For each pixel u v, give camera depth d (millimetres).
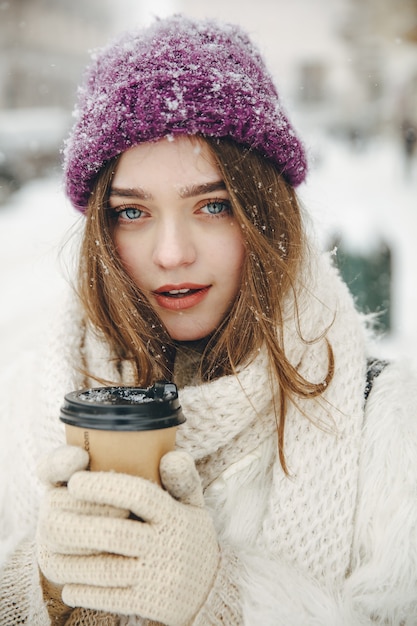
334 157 25266
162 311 1246
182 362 1366
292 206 1321
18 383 1521
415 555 1083
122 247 1225
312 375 1235
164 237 1158
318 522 1138
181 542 940
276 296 1206
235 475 1228
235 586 1038
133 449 917
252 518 1212
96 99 1179
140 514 915
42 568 970
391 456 1146
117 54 1197
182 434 1188
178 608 927
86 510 917
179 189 1134
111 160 1181
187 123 1106
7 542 1293
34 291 7395
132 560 920
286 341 1240
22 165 16297
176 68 1126
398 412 1186
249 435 1242
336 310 1296
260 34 1474
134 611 909
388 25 17203
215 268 1193
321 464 1166
